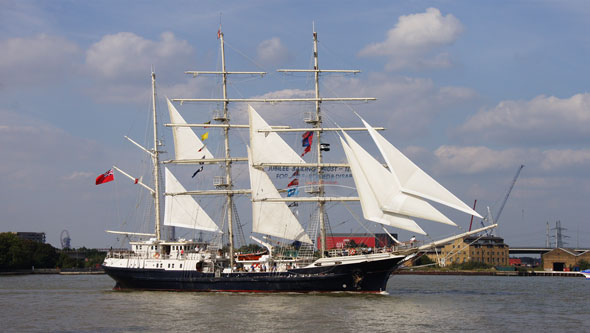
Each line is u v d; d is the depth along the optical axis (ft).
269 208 433.48
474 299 378.53
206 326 271.08
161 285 419.74
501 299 382.42
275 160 432.25
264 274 391.45
